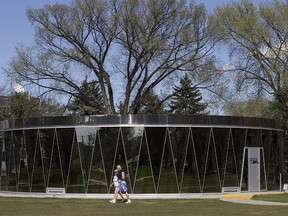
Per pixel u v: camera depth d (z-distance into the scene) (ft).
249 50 132.57
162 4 135.23
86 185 94.84
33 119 101.04
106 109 148.15
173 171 94.43
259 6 130.11
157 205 78.23
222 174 97.86
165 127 95.04
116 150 94.48
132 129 94.79
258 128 104.12
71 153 96.37
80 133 96.17
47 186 98.07
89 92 160.15
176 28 139.44
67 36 140.46
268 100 139.74
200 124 96.73
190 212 66.59
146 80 146.82
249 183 101.45
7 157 107.86
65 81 146.82
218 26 137.80
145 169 93.97
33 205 79.00
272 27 128.88
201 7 139.95
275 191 106.11
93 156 95.14
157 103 158.61
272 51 127.65
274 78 129.39
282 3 129.18
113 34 138.41
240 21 131.03
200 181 95.50
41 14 139.54
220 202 81.71
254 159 102.73
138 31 136.87
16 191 103.91
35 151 100.42
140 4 135.85
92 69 144.66
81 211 69.31
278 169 110.01
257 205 75.20
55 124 98.17
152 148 94.48
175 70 147.02
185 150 95.50
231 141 99.45
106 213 66.23
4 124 108.68
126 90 148.87
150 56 140.05
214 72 142.31
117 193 85.40
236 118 100.42
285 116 136.98
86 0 136.46
